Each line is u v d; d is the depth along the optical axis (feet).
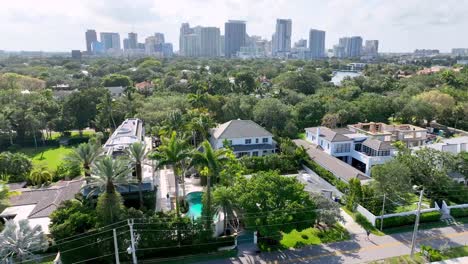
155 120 243.81
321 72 548.31
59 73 563.89
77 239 99.09
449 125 290.97
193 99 262.47
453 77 397.60
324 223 125.49
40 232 95.66
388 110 294.25
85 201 120.57
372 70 625.41
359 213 135.54
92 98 273.13
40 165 193.26
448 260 107.24
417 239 120.16
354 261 106.42
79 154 133.39
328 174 165.78
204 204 113.19
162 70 616.39
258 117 253.24
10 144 242.78
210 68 613.93
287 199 107.86
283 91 338.95
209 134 213.87
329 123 262.67
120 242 101.24
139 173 130.21
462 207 138.51
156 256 107.34
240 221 123.13
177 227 107.86
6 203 115.75
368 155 186.09
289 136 245.24
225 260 106.63
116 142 160.97
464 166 150.41
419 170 143.13
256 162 178.29
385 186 132.77
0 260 88.48
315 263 105.09
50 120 263.29
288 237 120.37
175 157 118.93
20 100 279.69
